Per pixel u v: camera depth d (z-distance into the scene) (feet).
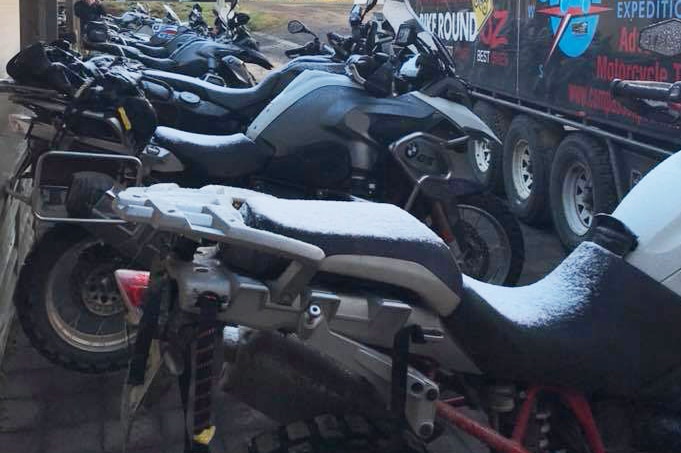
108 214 11.53
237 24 32.86
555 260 22.21
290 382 7.25
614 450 8.63
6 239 15.69
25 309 12.94
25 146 18.60
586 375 8.00
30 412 12.89
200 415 6.48
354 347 7.02
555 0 23.02
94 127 12.93
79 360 13.20
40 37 27.40
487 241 17.85
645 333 8.21
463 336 7.63
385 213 7.36
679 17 17.21
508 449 7.84
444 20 32.73
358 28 20.18
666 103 11.56
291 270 6.56
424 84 16.43
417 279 7.03
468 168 16.44
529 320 8.01
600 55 20.70
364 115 15.65
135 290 7.18
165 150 14.35
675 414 8.49
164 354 6.72
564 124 22.75
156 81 17.75
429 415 7.22
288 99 15.61
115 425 12.66
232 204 7.32
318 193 15.96
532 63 24.66
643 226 8.63
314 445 7.22
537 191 24.57
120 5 78.23
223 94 18.65
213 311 6.46
